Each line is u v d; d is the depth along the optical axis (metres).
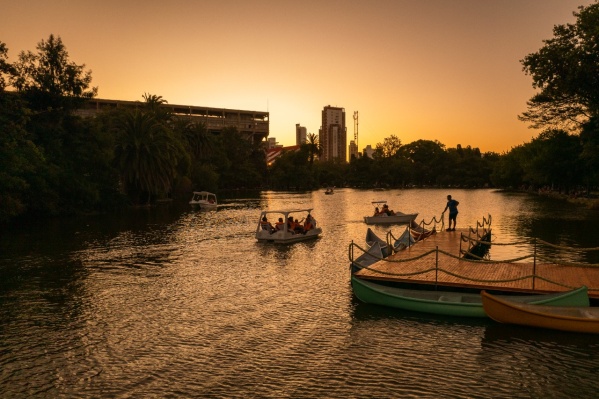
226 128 132.25
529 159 89.19
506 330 12.55
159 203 73.81
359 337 12.21
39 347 11.77
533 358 10.70
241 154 131.62
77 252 26.36
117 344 11.91
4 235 34.44
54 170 48.16
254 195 106.38
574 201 67.31
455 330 12.63
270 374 9.99
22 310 15.02
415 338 12.09
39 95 51.72
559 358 10.69
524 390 9.17
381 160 179.50
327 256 24.62
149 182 64.31
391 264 18.33
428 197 95.25
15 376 10.09
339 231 36.53
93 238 32.44
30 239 32.06
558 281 15.10
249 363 10.59
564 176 72.31
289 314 14.30
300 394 9.05
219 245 28.84
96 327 13.29
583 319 11.80
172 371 10.23
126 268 21.73
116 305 15.53
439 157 173.50
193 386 9.48
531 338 11.95
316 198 92.00
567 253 24.33
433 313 13.80
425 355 10.95
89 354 11.27
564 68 39.16
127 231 36.62
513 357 10.76
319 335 12.41
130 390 9.36
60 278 19.67
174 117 109.06
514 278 15.49
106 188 57.62
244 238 32.12
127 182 64.50
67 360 10.93
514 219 44.06
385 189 152.88
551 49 40.31
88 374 10.15
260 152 146.75
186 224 41.94
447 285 15.02
